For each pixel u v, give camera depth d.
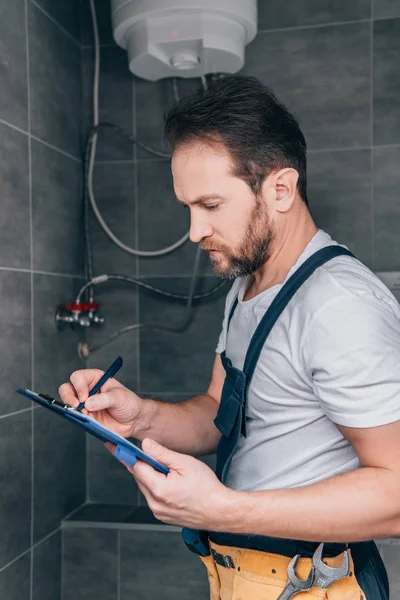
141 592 1.93
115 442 0.82
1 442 1.59
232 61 1.91
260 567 0.98
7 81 1.64
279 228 0.99
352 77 2.02
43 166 1.86
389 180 2.00
